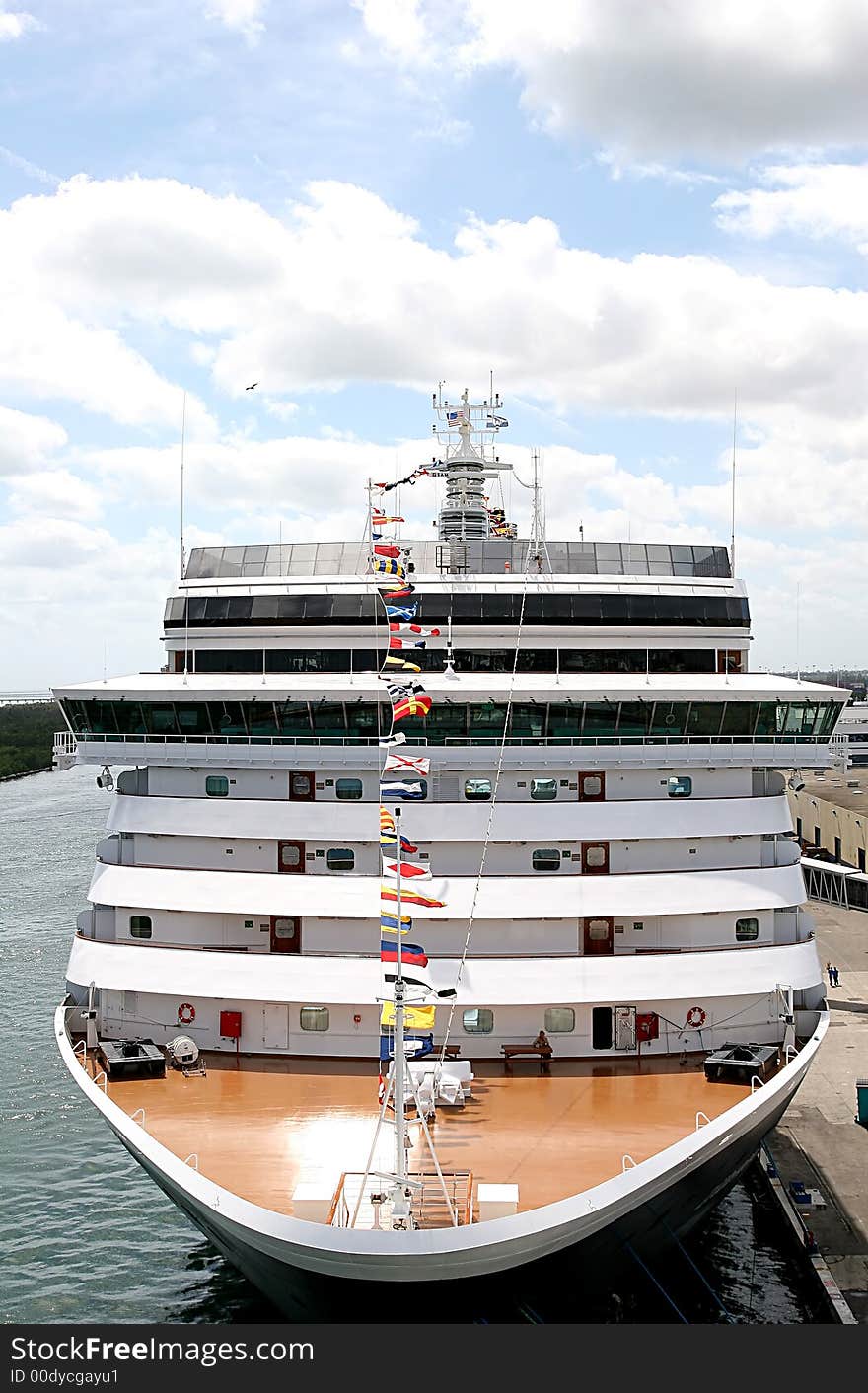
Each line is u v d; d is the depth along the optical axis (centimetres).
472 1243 2403
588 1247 2659
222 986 3375
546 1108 3097
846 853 9731
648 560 4544
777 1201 4103
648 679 3850
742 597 4331
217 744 3647
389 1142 2897
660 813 3547
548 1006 3438
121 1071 3297
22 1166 4609
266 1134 2952
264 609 4175
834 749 4353
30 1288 3684
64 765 3800
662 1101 3134
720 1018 3491
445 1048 3350
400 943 2659
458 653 4103
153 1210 4247
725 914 3619
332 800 3644
